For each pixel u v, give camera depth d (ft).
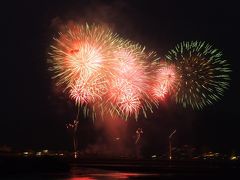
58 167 253.03
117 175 228.63
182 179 209.67
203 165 286.66
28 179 202.49
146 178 212.43
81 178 209.67
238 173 236.43
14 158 252.83
